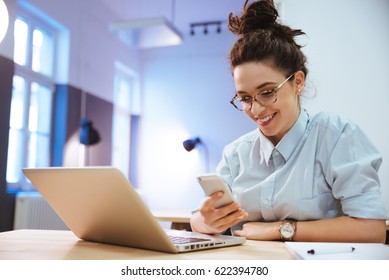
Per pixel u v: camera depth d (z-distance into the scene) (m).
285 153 1.23
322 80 2.20
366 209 1.05
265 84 1.09
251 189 1.28
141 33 4.12
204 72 6.00
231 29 1.28
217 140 5.84
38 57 4.22
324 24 2.22
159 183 6.04
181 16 5.52
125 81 6.15
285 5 2.24
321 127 1.22
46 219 3.80
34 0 3.87
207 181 0.88
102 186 0.76
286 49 1.13
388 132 2.15
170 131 6.08
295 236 1.04
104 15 5.18
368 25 2.20
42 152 4.21
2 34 1.63
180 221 2.11
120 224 0.82
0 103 3.38
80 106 4.62
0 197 3.40
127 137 6.15
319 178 1.20
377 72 2.18
